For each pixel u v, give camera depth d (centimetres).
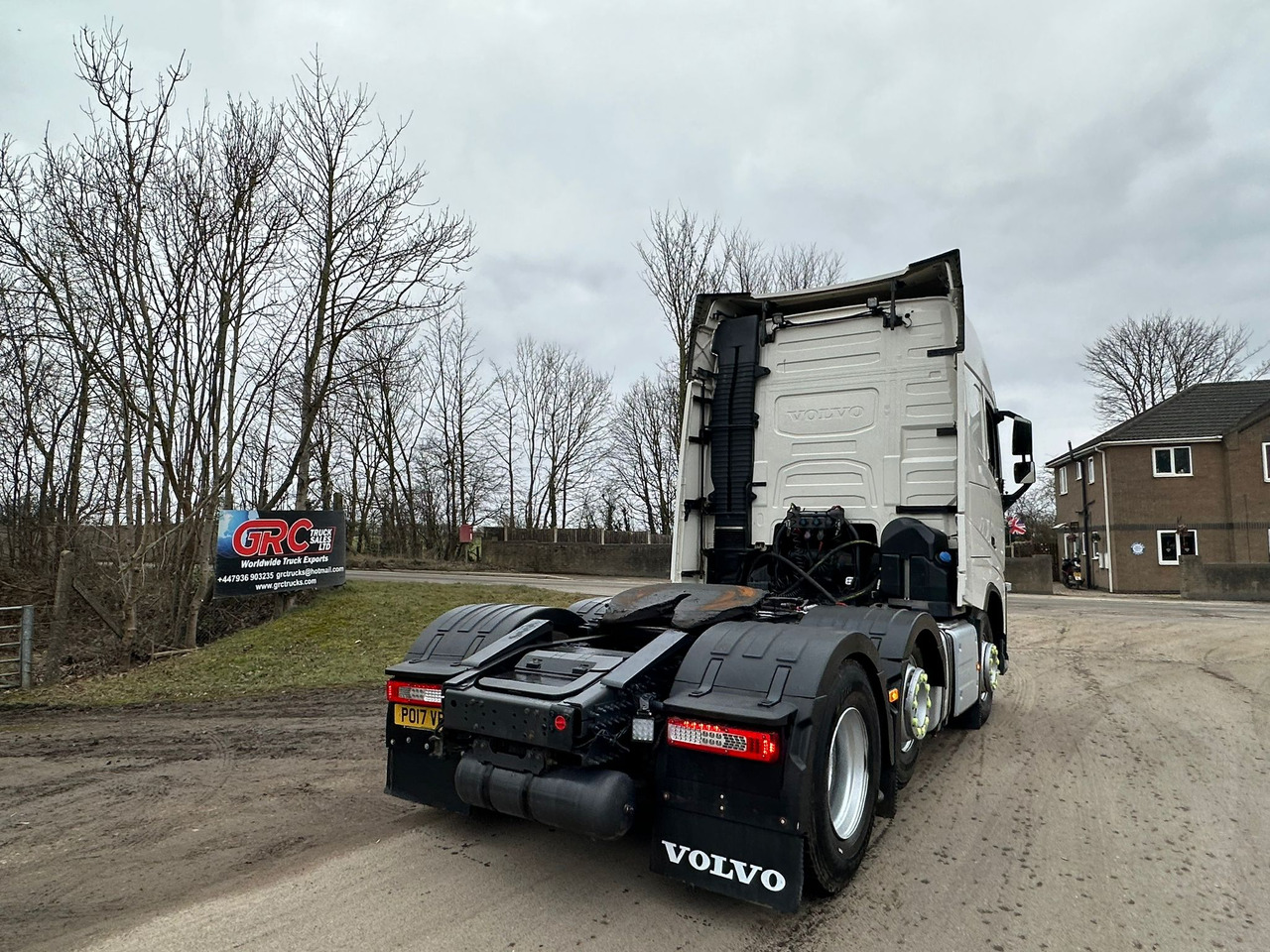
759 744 302
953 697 543
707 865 312
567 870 370
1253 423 2850
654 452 4516
